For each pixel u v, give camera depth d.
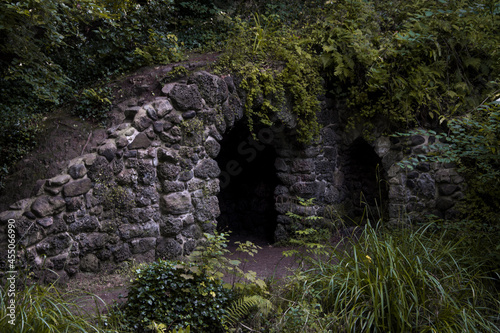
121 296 3.78
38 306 3.04
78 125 5.18
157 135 4.97
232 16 7.58
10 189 4.60
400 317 3.19
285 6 7.57
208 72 5.39
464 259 4.10
